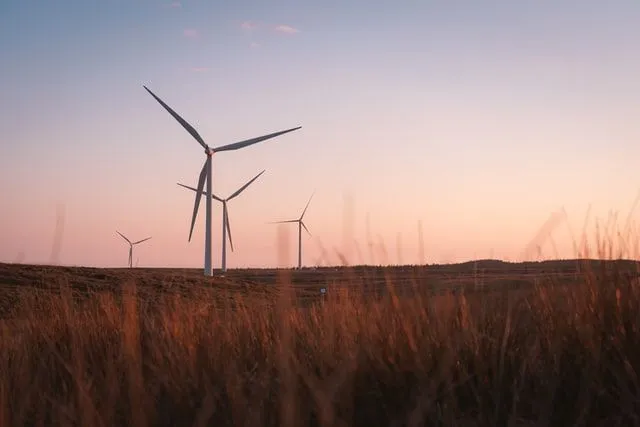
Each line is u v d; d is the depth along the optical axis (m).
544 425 5.25
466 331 6.23
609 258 6.50
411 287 6.88
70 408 5.36
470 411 5.73
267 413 5.23
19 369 6.74
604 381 5.77
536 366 6.04
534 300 6.89
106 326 9.02
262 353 7.26
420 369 5.63
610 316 6.10
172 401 5.80
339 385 5.21
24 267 53.31
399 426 5.21
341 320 6.98
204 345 7.25
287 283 4.82
